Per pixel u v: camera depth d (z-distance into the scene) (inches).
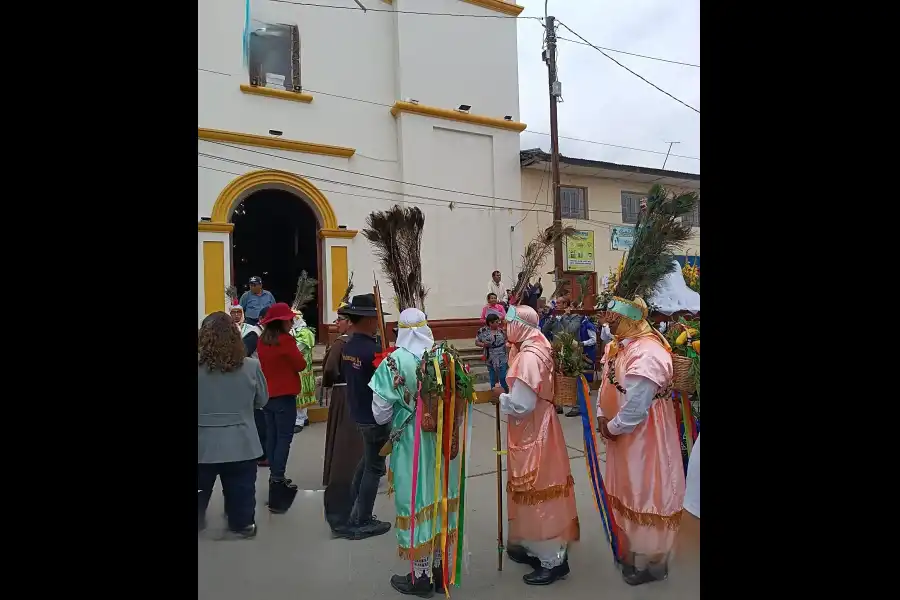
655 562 104.5
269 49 374.9
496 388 122.2
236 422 121.2
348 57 400.8
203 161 352.8
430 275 417.1
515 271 446.9
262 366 160.7
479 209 441.4
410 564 118.4
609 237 502.9
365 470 138.2
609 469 112.4
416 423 110.5
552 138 444.1
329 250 389.1
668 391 109.7
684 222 112.3
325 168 389.7
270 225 507.2
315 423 260.8
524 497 115.6
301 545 128.3
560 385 116.3
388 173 412.8
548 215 482.3
